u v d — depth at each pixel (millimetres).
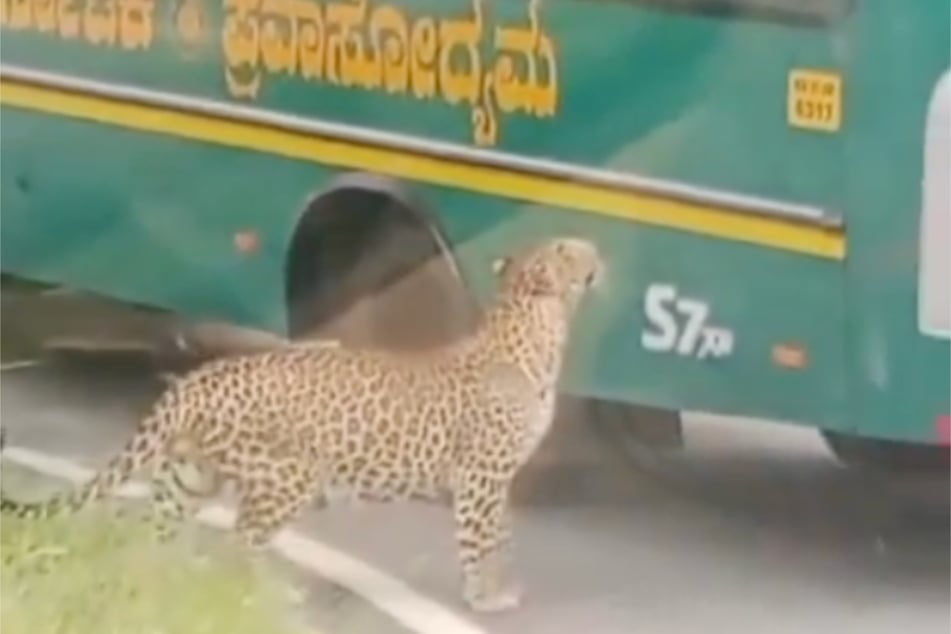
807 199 11617
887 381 11602
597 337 12156
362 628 11398
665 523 12578
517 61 12367
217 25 13688
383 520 12062
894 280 11516
